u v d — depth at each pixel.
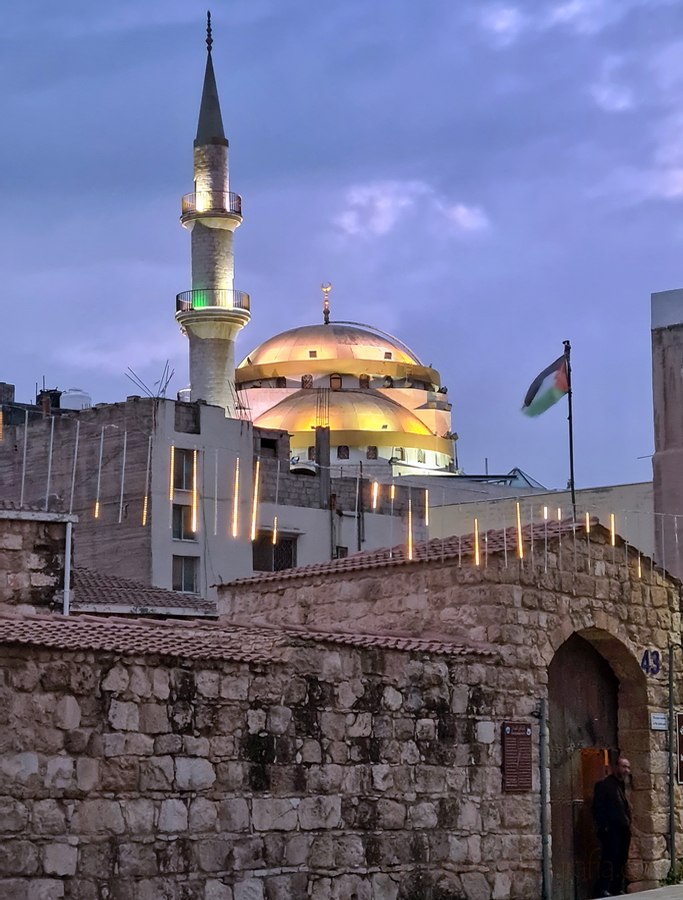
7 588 26.88
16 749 19.27
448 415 129.50
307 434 116.50
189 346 105.44
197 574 69.19
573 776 27.86
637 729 28.97
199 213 104.19
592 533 28.38
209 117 106.38
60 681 19.78
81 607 38.47
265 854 21.64
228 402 104.31
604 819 27.20
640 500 57.94
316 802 22.47
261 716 21.91
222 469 71.06
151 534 67.25
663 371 40.25
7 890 18.88
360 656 23.52
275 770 21.98
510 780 25.70
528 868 25.77
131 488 68.12
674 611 30.16
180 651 21.06
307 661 22.67
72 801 19.67
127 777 20.23
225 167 105.69
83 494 69.56
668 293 40.47
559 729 27.73
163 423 68.75
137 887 20.11
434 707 24.59
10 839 19.05
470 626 26.44
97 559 68.62
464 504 66.88
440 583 27.00
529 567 26.91
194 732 21.06
